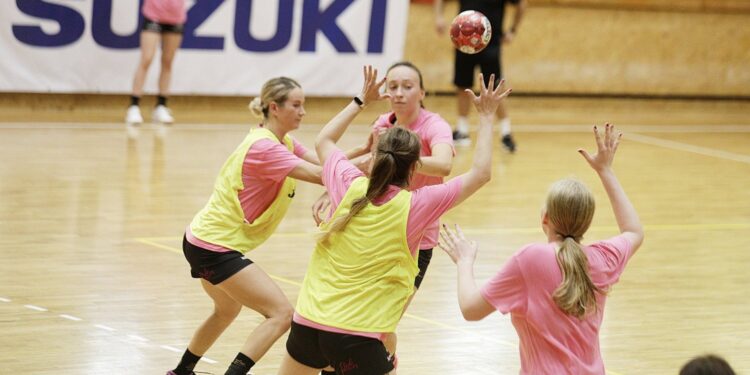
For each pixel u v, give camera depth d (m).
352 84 36.34
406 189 10.14
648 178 29.31
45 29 32.22
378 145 10.06
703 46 43.84
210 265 11.56
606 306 16.86
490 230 21.94
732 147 36.03
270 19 34.84
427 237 12.60
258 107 12.05
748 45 44.72
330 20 35.59
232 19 34.38
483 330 15.21
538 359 9.16
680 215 24.69
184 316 15.16
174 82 34.03
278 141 11.93
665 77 43.34
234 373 11.30
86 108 33.88
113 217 21.08
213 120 34.38
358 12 35.91
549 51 40.91
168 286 16.64
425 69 38.75
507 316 15.95
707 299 17.56
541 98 41.19
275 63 35.22
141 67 32.38
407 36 38.25
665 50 43.12
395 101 12.74
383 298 9.88
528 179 27.92
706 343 15.16
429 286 17.47
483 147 10.25
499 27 32.84
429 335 14.87
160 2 32.03
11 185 23.27
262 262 18.47
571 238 9.23
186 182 24.73
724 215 24.95
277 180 11.53
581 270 9.00
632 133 38.06
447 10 38.78
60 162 26.06
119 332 14.29
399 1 36.28
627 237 9.73
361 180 10.16
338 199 10.22
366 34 36.16
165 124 32.97
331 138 11.03
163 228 20.44
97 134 30.39
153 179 24.84
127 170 25.66
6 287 16.12
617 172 29.97
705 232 22.97
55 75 32.62
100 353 13.41
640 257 20.33
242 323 14.93
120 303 15.62
